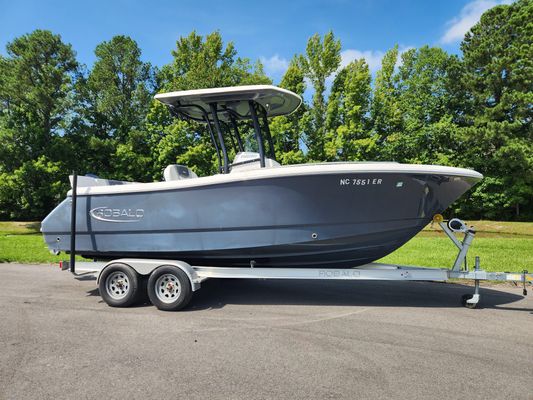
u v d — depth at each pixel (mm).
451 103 33656
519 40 29438
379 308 5430
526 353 3713
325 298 6082
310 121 25484
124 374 3244
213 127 6527
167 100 5895
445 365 3426
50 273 8375
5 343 3990
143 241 5633
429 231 18953
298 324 4664
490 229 22078
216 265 5938
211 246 5398
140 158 27859
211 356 3635
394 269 5340
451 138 30734
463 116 31781
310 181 5012
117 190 5668
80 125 30641
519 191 27938
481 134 27516
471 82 29922
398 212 5180
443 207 5340
